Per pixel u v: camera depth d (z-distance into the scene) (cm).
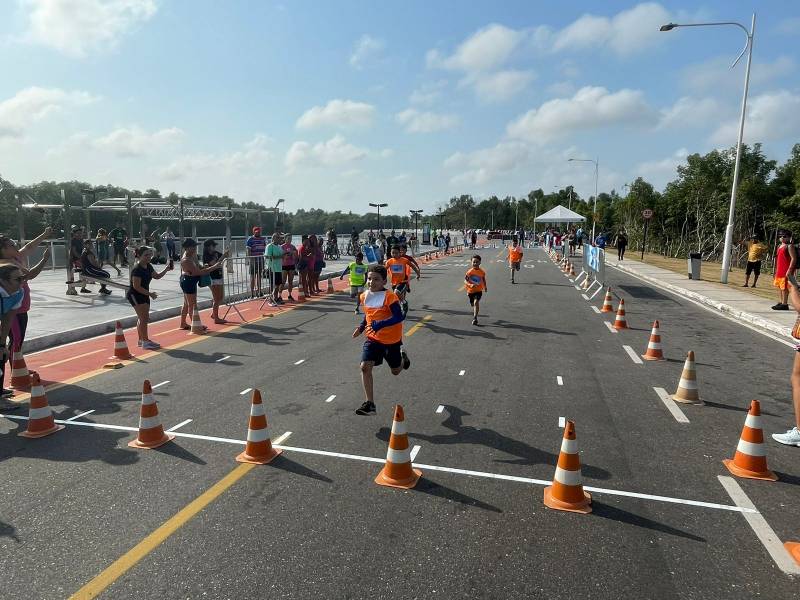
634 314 1371
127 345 984
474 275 1198
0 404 626
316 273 1750
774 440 546
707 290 1809
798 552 352
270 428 571
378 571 331
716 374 802
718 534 376
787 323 1162
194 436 549
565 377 778
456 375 786
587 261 2186
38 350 941
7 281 630
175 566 337
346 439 542
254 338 1051
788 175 5075
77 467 478
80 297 1528
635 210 6122
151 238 2569
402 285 1224
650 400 674
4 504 413
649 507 413
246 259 1661
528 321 1256
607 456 505
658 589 317
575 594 312
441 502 418
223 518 393
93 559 344
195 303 1110
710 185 5366
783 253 1332
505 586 318
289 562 340
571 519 394
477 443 534
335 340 1034
